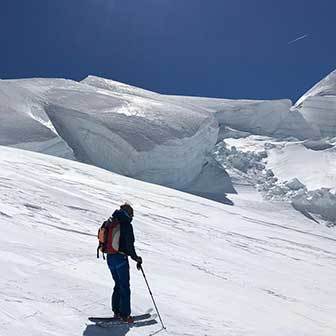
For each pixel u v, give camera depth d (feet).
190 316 23.36
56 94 150.82
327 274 52.31
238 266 44.52
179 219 64.59
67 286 23.61
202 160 148.36
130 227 20.29
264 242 64.54
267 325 25.16
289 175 149.69
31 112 130.31
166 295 26.53
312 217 123.13
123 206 20.67
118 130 125.70
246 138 188.14
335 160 161.48
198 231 59.31
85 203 54.80
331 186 138.51
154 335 19.66
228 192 137.49
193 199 90.17
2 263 24.84
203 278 34.58
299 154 165.37
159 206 71.10
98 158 128.06
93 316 20.52
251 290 34.99
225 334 21.71
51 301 21.15
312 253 66.08
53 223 41.09
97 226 44.75
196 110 169.37
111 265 20.26
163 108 150.82
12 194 48.42
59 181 67.36
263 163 161.38
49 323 18.83
